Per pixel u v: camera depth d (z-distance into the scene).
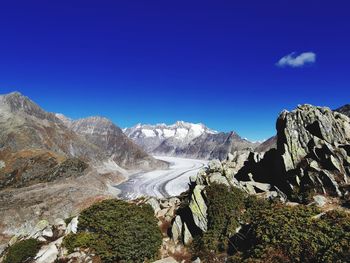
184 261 26.48
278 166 34.81
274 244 21.78
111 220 27.77
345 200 27.25
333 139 33.19
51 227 31.70
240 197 29.83
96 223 27.92
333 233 21.19
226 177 32.84
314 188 29.59
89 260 25.95
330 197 28.31
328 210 26.00
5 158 112.62
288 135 35.25
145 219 28.84
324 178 29.42
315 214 24.97
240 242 25.52
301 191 30.42
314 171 30.44
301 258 20.42
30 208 69.56
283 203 29.47
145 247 26.83
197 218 28.66
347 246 19.52
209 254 25.83
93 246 26.73
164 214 33.78
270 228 23.20
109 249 26.53
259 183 34.34
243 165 42.38
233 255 24.30
